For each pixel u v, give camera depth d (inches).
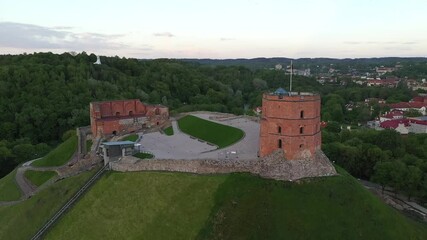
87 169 3656.5
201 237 2618.1
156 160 3223.4
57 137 7076.8
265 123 3139.8
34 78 7559.1
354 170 4862.2
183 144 3946.9
